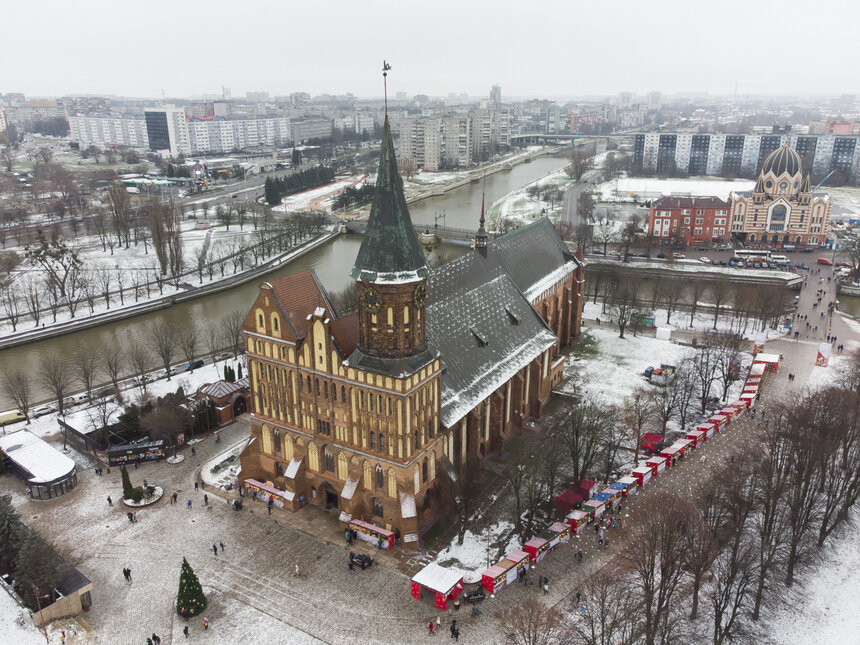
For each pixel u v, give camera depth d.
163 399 114.25
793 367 138.62
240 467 103.06
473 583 78.69
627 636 70.19
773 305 163.50
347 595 77.25
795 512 82.88
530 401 119.00
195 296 197.12
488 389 99.75
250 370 94.12
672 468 101.12
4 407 129.75
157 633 72.00
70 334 168.88
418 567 82.12
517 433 114.38
